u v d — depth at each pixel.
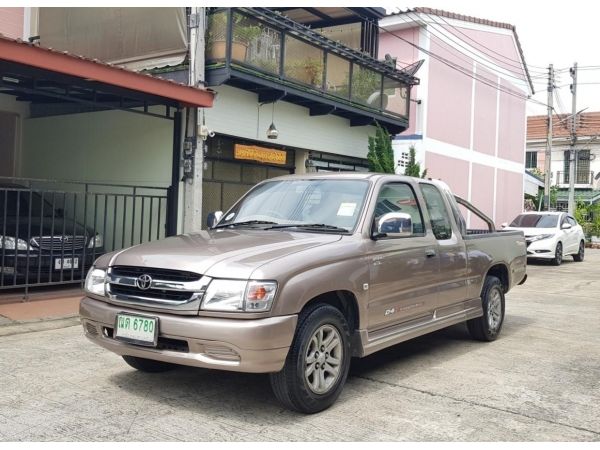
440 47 19.22
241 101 12.09
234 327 4.01
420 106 18.33
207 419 4.33
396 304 5.32
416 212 5.94
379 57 19.33
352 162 15.98
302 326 4.34
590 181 38.56
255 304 4.06
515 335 7.57
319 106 13.69
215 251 4.50
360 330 4.89
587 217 32.44
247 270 4.15
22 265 8.80
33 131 13.05
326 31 17.12
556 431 4.25
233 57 10.98
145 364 5.30
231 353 4.06
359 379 5.44
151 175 11.23
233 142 12.50
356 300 4.82
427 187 6.39
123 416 4.36
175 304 4.22
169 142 10.99
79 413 4.40
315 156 14.57
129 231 11.48
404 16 18.34
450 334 7.55
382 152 15.16
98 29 12.00
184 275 4.28
